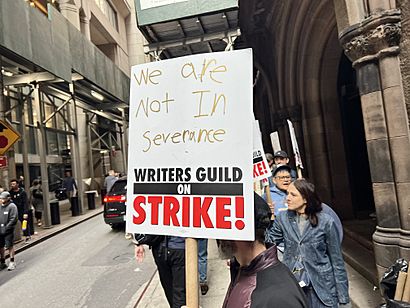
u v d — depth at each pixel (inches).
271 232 122.8
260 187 199.0
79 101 761.6
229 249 60.7
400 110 138.9
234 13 306.3
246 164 67.2
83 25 957.2
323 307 104.3
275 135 228.2
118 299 209.6
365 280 183.2
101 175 1040.2
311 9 279.3
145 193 77.2
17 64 447.8
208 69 72.7
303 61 309.9
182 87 75.0
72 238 425.7
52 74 474.3
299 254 109.2
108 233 432.1
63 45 513.3
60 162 839.1
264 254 52.6
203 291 190.7
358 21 147.6
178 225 71.6
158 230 74.4
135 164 79.4
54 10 494.0
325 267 106.8
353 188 305.3
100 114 904.9
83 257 324.5
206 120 71.9
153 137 77.6
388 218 143.6
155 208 75.5
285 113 374.6
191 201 71.2
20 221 420.5
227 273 219.6
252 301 47.1
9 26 366.3
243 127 68.7
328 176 305.9
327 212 112.2
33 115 735.1
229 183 67.6
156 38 339.9
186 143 73.5
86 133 927.0
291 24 327.0
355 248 226.2
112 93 773.9
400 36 139.0
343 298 104.0
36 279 269.1
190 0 298.4
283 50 362.9
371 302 155.9
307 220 110.0
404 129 138.2
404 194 137.3
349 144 309.6
